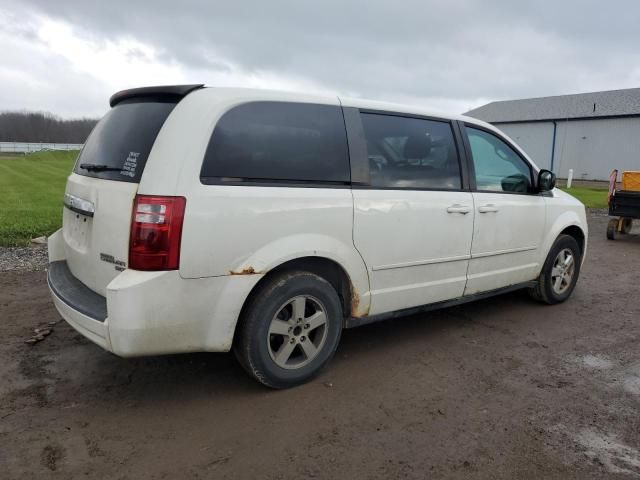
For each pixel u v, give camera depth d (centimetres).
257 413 315
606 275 717
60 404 319
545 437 297
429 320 497
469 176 436
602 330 480
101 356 389
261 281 327
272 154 324
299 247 328
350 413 318
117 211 297
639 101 3453
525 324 491
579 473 266
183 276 289
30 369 365
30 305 503
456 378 370
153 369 371
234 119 312
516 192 485
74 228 359
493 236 456
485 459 275
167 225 282
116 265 300
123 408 317
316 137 346
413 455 277
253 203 309
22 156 5553
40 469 257
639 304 570
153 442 282
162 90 316
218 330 308
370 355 407
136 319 280
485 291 470
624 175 1052
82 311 302
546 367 394
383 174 379
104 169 325
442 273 420
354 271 361
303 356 353
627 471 268
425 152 408
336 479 256
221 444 282
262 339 325
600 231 1191
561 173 3678
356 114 370
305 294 340
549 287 538
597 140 3472
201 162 295
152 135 304
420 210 393
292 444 284
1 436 283
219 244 298
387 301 388
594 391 355
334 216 344
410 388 353
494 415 320
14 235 831
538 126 3772
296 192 328
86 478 252
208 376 362
